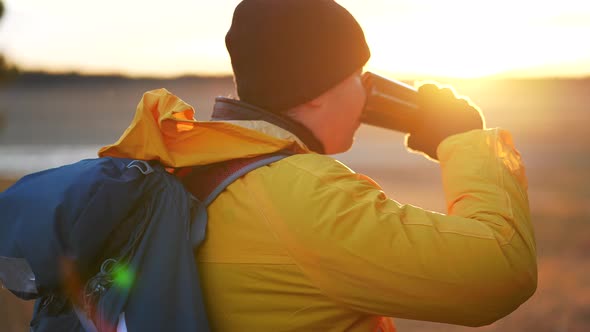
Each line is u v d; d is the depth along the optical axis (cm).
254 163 129
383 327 135
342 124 141
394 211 120
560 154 3644
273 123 135
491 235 118
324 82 134
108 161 129
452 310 117
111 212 121
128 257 122
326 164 126
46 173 129
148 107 134
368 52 141
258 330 123
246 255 124
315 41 133
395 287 116
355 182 124
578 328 605
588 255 977
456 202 129
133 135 133
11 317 411
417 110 146
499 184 127
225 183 129
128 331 118
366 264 116
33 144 4466
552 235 1161
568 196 1794
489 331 599
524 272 119
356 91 141
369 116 146
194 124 130
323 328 122
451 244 116
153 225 124
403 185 2059
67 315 126
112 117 9831
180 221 125
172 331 119
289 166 126
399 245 116
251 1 138
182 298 120
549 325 616
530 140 4838
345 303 120
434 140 144
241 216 125
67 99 19900
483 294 116
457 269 115
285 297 122
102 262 123
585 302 697
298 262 121
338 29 134
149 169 128
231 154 130
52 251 117
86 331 123
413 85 152
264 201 124
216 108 143
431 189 1934
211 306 125
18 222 121
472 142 134
